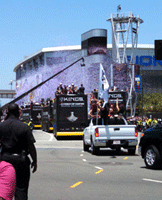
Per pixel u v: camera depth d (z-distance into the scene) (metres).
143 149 12.89
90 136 18.98
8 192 4.19
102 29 110.75
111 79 107.38
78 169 12.55
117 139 17.84
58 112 31.95
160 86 162.50
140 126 51.72
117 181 9.89
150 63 161.12
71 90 35.22
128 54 155.62
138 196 7.82
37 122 57.31
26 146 5.42
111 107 22.55
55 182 9.72
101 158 16.62
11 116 5.43
